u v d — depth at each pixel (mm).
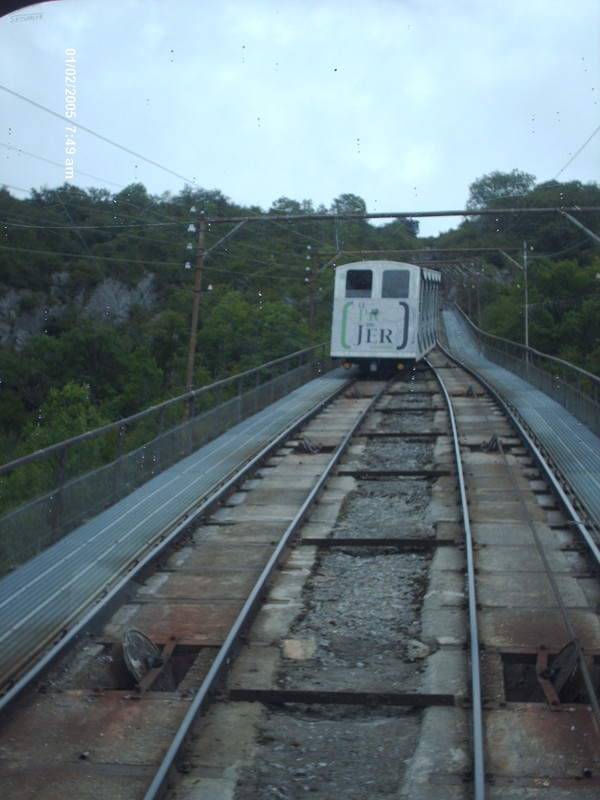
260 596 9984
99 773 6230
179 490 14797
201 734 6840
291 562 11406
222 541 12383
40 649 8195
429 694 7324
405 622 9383
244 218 26422
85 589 9828
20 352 57469
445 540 11938
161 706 7277
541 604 9547
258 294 58562
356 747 6688
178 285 63250
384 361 33375
